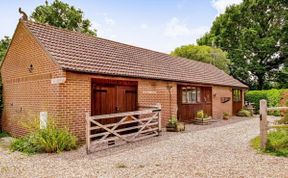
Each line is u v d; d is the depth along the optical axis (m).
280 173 6.17
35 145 9.17
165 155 8.31
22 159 8.03
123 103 12.60
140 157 8.09
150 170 6.62
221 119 20.80
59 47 11.41
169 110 15.53
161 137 11.95
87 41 13.95
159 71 15.52
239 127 15.50
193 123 17.66
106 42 15.41
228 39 39.81
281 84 38.25
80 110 10.53
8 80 13.79
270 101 25.25
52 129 9.26
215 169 6.59
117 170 6.69
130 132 12.98
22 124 11.20
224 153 8.44
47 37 11.74
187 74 18.17
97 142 9.16
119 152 8.90
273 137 9.19
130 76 12.38
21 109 12.38
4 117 14.20
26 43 12.09
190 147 9.56
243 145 9.73
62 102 9.91
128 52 15.96
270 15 37.31
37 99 11.18
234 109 24.33
